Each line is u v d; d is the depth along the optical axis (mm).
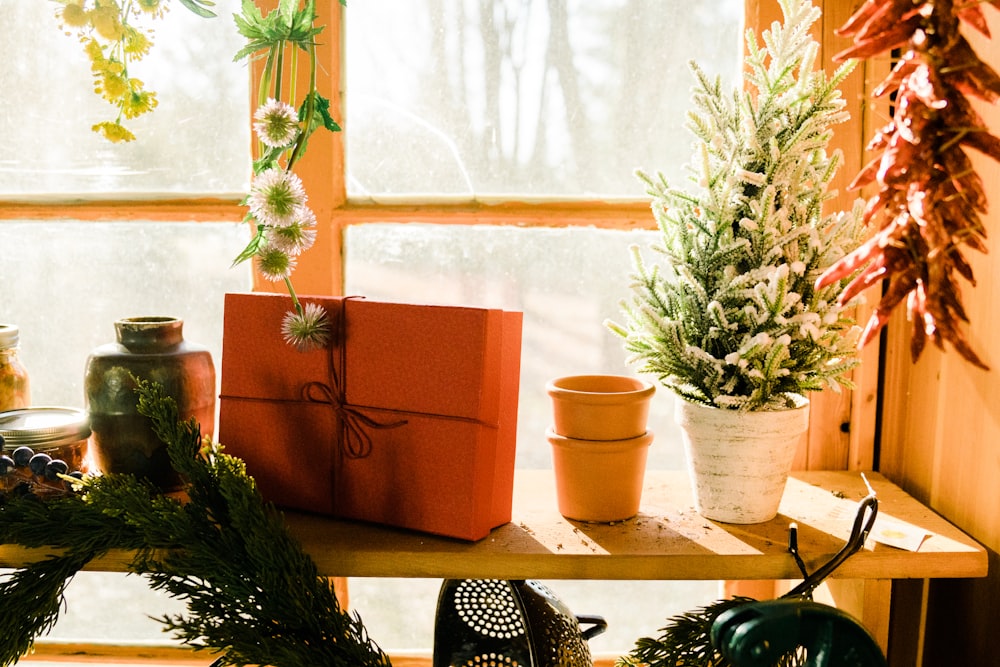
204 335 1352
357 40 1281
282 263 977
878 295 1216
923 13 711
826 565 925
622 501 1051
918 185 720
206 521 955
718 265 1002
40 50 1289
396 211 1285
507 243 1316
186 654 1378
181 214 1300
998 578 957
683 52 1281
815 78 1003
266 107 968
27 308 1344
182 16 1279
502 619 1075
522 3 1274
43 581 933
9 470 1002
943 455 1086
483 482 988
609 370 1348
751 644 741
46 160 1310
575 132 1296
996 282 967
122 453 1082
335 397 1027
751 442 1005
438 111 1295
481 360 959
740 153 999
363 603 1391
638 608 1381
